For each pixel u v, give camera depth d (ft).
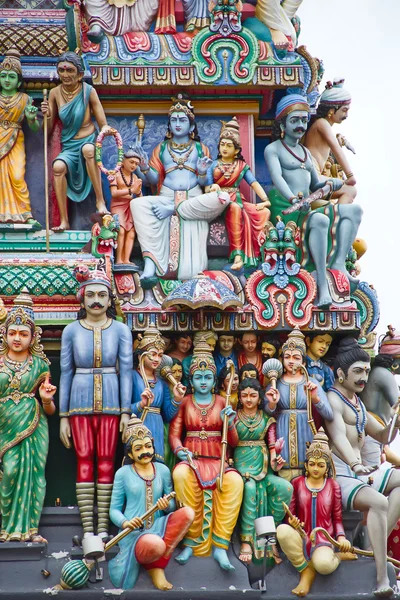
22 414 48.39
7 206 51.52
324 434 49.11
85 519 48.11
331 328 51.03
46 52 52.75
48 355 50.57
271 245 51.26
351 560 48.29
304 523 48.52
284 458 49.42
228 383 49.65
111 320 49.65
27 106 51.98
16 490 47.98
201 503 48.37
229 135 52.49
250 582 48.01
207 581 47.57
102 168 51.57
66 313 50.16
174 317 50.62
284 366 50.19
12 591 46.80
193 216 51.72
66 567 46.65
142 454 47.91
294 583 47.98
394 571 48.42
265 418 49.65
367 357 50.70
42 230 51.65
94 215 51.75
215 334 50.65
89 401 48.70
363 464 52.08
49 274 50.19
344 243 51.83
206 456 49.01
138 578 47.34
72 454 49.70
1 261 50.29
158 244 51.55
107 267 50.42
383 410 52.37
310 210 52.16
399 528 51.96
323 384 51.11
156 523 47.55
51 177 52.21
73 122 52.11
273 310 50.85
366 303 52.29
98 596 46.91
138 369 49.65
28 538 47.60
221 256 52.34
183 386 48.85
